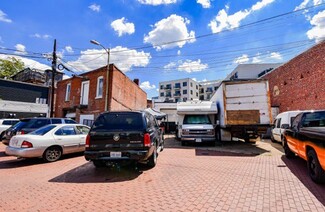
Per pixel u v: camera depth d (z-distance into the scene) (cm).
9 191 433
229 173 576
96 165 648
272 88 2148
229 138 1290
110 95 1769
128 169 624
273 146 1184
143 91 3006
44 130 771
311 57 1508
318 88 1423
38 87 2641
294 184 473
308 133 514
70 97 2155
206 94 8988
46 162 731
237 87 1098
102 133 550
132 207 354
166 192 426
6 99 2338
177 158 811
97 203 370
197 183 486
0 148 1060
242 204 363
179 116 1326
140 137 551
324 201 375
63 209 345
